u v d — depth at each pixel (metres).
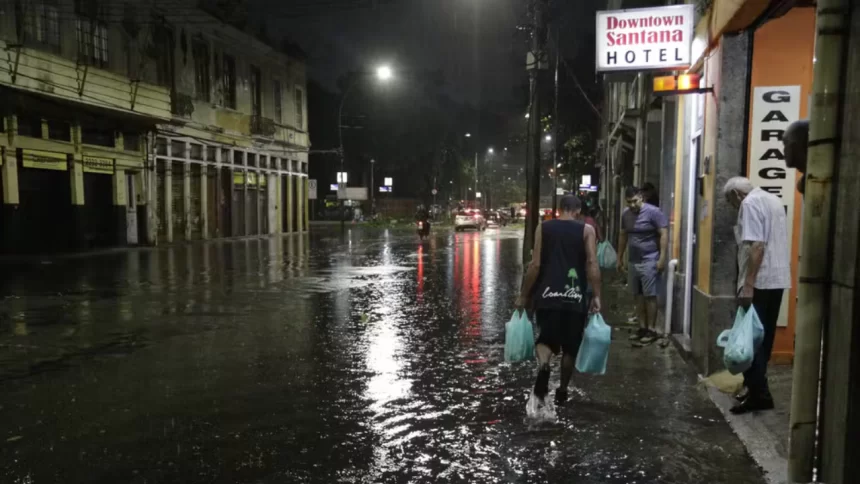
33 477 4.13
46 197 22.00
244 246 28.06
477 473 4.17
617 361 7.07
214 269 17.66
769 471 4.12
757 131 6.23
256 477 4.13
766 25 6.13
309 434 4.89
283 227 39.94
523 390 6.04
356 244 29.75
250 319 9.78
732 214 6.20
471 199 93.69
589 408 5.45
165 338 8.40
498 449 4.57
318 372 6.69
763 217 4.94
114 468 4.27
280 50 38.72
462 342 8.13
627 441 4.70
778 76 6.17
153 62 26.94
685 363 6.96
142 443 4.71
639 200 7.96
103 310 10.62
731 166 6.24
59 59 21.08
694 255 7.61
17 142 20.31
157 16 26.92
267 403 5.65
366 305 11.14
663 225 7.86
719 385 5.92
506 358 5.59
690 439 4.73
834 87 2.97
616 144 23.39
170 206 28.45
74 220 22.84
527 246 17.09
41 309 10.71
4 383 6.29
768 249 5.06
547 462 4.33
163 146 27.91
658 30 7.62
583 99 33.53
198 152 30.72
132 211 26.11
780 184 6.24
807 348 3.14
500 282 14.45
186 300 11.76
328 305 11.16
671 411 5.36
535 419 5.19
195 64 30.22
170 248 26.16
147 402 5.69
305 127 42.75
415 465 4.30
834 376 2.99
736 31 6.17
